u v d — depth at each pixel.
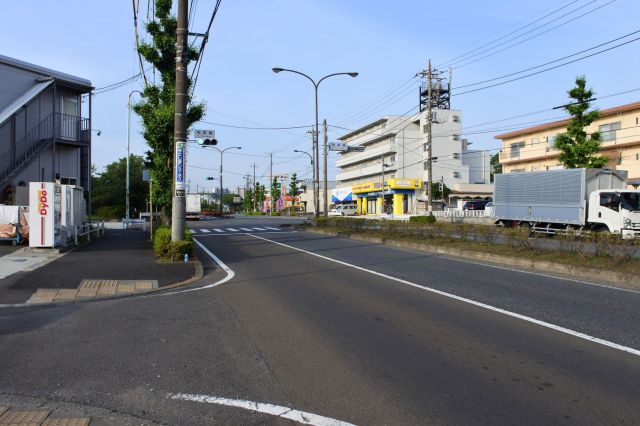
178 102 13.34
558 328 6.47
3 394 4.27
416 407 4.00
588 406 4.00
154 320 7.02
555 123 46.62
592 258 12.03
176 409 3.99
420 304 8.09
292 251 17.25
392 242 19.95
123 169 55.19
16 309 7.68
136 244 17.77
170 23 16.41
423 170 67.69
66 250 15.00
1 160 19.84
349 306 7.96
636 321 6.86
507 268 12.64
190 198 52.56
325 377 4.71
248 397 4.23
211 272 12.08
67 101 23.58
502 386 4.45
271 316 7.27
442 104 68.69
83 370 4.88
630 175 38.78
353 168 84.12
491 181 81.88
